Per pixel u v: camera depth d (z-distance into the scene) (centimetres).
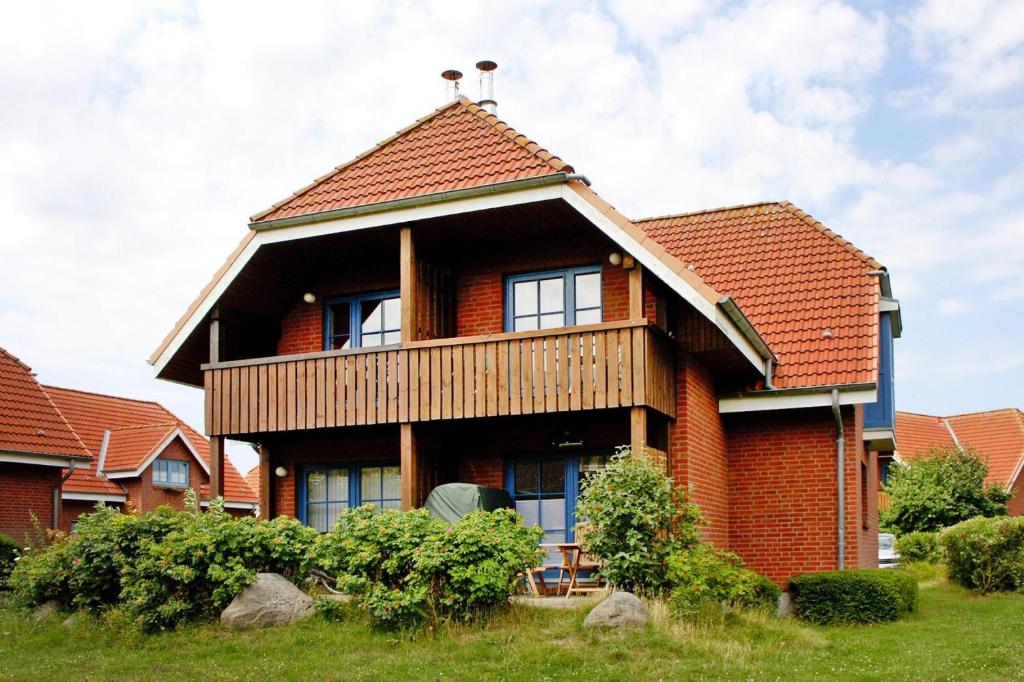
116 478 3133
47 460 2223
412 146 1568
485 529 1191
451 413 1437
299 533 1286
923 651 1091
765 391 1584
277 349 1770
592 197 1366
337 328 1727
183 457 3297
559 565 1483
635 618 1097
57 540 1445
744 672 968
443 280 1611
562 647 1043
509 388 1408
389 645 1095
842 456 1573
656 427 1461
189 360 1689
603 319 1535
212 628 1180
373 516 1232
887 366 1820
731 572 1195
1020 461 3666
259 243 1554
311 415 1533
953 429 4044
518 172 1416
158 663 1055
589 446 1540
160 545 1233
